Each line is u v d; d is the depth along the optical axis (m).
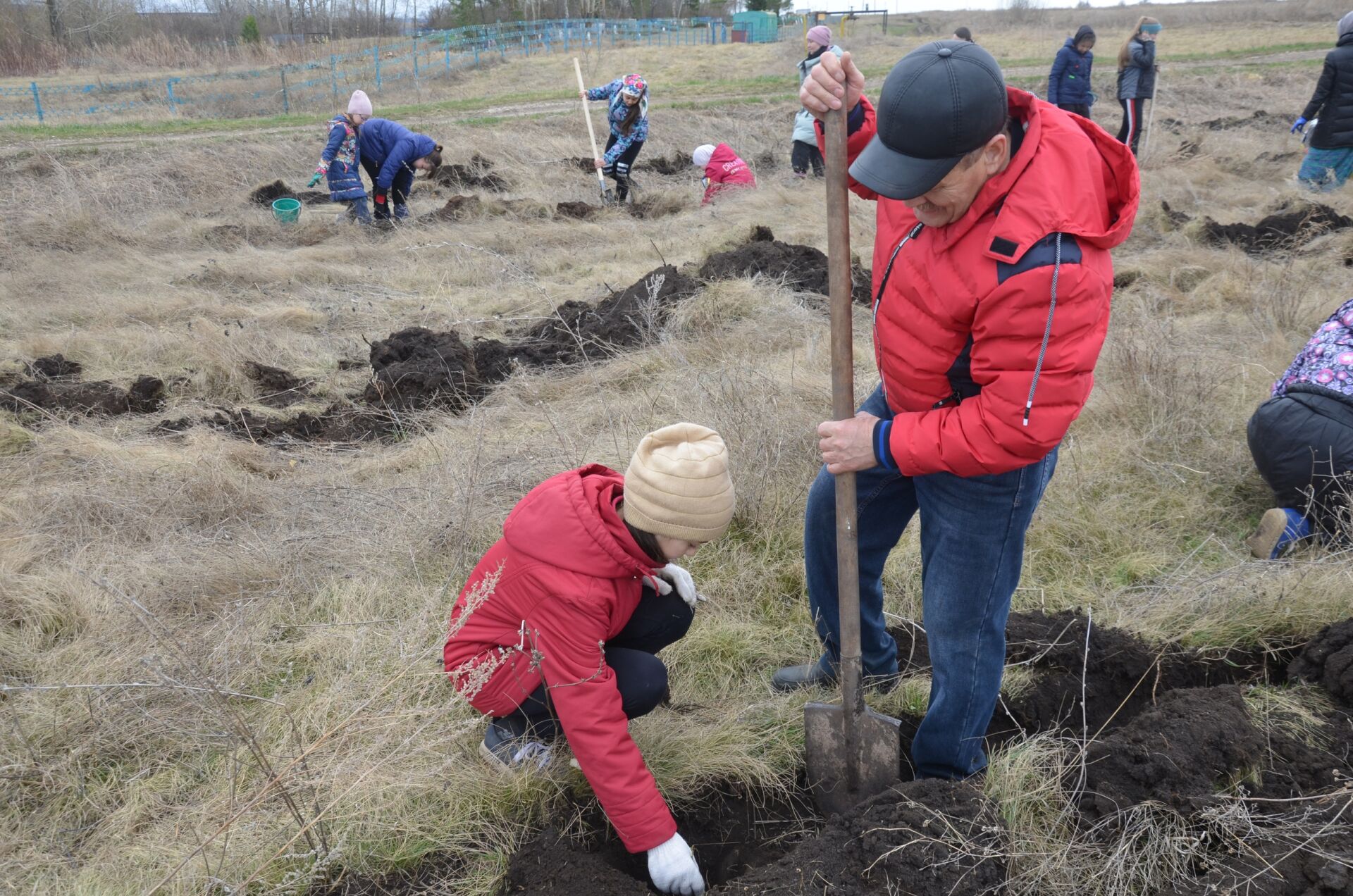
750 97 21.17
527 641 2.40
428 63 29.27
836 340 2.11
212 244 9.69
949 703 2.34
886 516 2.50
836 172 2.02
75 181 12.45
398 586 3.43
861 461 2.12
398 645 2.76
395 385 5.24
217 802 2.42
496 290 7.50
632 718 2.71
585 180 13.47
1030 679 2.96
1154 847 2.22
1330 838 2.18
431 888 2.32
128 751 2.73
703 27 42.66
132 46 33.12
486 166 14.49
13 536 3.72
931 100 1.68
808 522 2.62
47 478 4.30
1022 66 26.14
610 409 4.74
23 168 13.26
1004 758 2.49
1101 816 2.33
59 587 3.35
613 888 2.23
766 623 3.37
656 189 12.54
